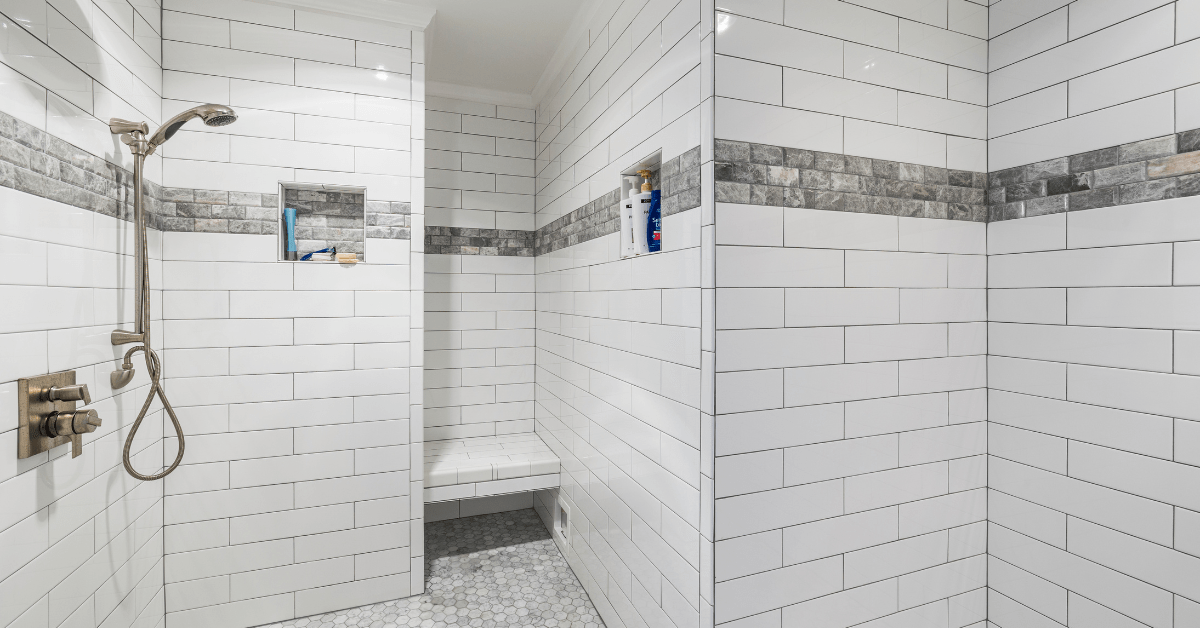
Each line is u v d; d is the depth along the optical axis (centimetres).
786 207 129
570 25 222
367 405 209
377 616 204
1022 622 148
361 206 218
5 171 104
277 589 199
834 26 134
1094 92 129
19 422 108
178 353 186
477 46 241
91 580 137
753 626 128
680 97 137
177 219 185
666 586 147
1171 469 116
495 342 301
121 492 153
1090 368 131
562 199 248
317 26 200
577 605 212
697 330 129
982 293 156
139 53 164
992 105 154
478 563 247
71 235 127
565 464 247
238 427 193
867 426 141
